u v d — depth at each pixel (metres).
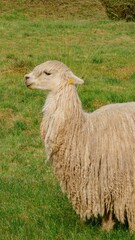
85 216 9.11
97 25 37.12
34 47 29.88
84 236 9.05
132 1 39.47
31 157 14.21
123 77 23.33
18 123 16.78
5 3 44.75
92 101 18.91
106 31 35.06
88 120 8.92
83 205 8.93
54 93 8.74
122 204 8.80
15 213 10.36
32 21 40.28
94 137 8.80
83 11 44.41
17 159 14.07
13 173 12.97
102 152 8.74
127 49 29.84
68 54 27.84
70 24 37.31
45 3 45.34
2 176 12.70
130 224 8.97
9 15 42.03
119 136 8.77
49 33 33.97
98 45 30.91
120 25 37.06
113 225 9.29
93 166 8.75
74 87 8.74
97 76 23.47
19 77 22.81
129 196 8.76
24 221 9.95
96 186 8.78
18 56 27.16
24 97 19.67
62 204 10.60
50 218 9.97
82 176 8.79
